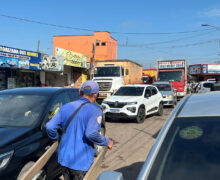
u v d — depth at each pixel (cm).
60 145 274
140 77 2464
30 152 349
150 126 952
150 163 197
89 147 271
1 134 349
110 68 1742
